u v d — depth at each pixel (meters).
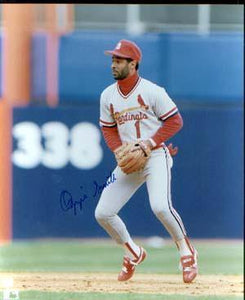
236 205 32.09
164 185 18.31
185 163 32.00
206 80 32.31
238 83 32.44
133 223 28.73
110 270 23.98
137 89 18.22
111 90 18.53
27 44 32.09
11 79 32.12
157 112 18.33
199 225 32.00
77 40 32.03
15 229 31.39
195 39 32.12
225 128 32.22
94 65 32.16
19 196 31.52
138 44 31.72
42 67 32.19
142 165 18.34
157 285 20.55
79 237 31.06
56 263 25.80
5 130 31.89
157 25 33.06
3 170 31.72
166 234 29.14
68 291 19.91
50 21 32.25
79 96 32.16
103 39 32.09
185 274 19.34
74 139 31.78
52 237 31.19
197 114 32.16
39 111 32.03
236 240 32.19
